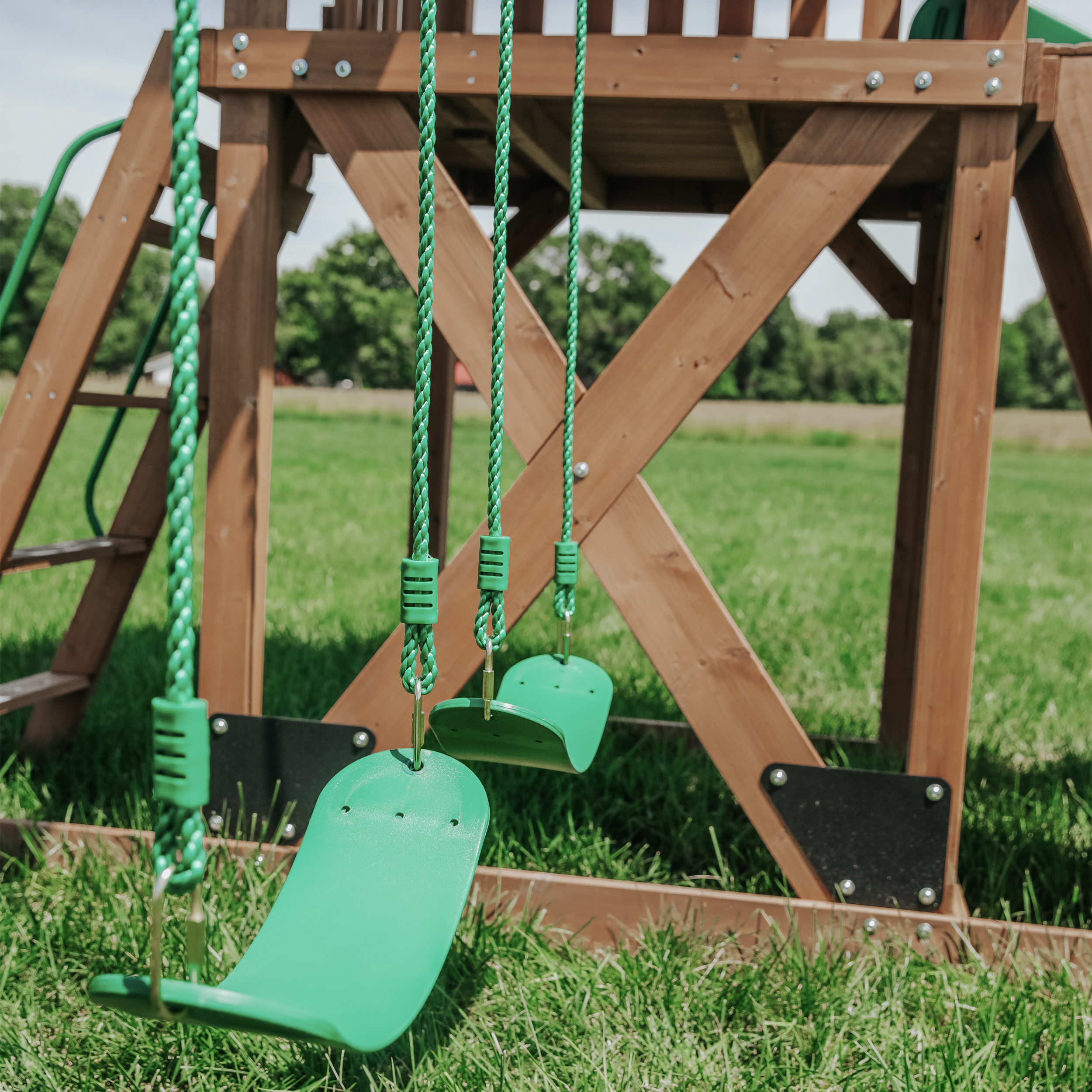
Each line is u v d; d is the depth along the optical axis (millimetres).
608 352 54219
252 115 2473
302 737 2541
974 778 3395
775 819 2404
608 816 3018
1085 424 37125
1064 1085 1862
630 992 2098
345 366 54656
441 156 3662
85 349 2621
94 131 2660
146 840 2557
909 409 3693
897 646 3736
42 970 2127
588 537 2420
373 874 1407
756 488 16922
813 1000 2064
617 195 4086
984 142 2221
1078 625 6152
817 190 2291
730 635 2391
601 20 2396
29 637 4703
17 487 2658
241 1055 1869
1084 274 2756
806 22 2312
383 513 10695
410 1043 1855
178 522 966
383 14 2617
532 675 2100
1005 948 2295
